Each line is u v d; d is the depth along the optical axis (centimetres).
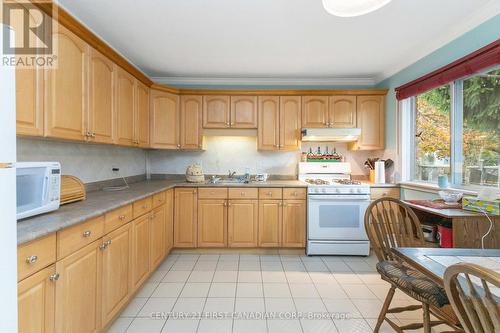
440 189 244
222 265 291
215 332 178
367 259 311
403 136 315
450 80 233
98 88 206
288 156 385
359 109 351
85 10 199
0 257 82
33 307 111
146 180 370
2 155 83
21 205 128
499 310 70
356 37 243
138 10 200
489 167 208
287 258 314
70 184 186
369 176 379
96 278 157
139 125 291
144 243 231
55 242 124
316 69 331
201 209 324
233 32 235
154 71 340
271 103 354
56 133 161
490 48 191
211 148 386
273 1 188
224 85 375
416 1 188
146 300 217
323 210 317
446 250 129
